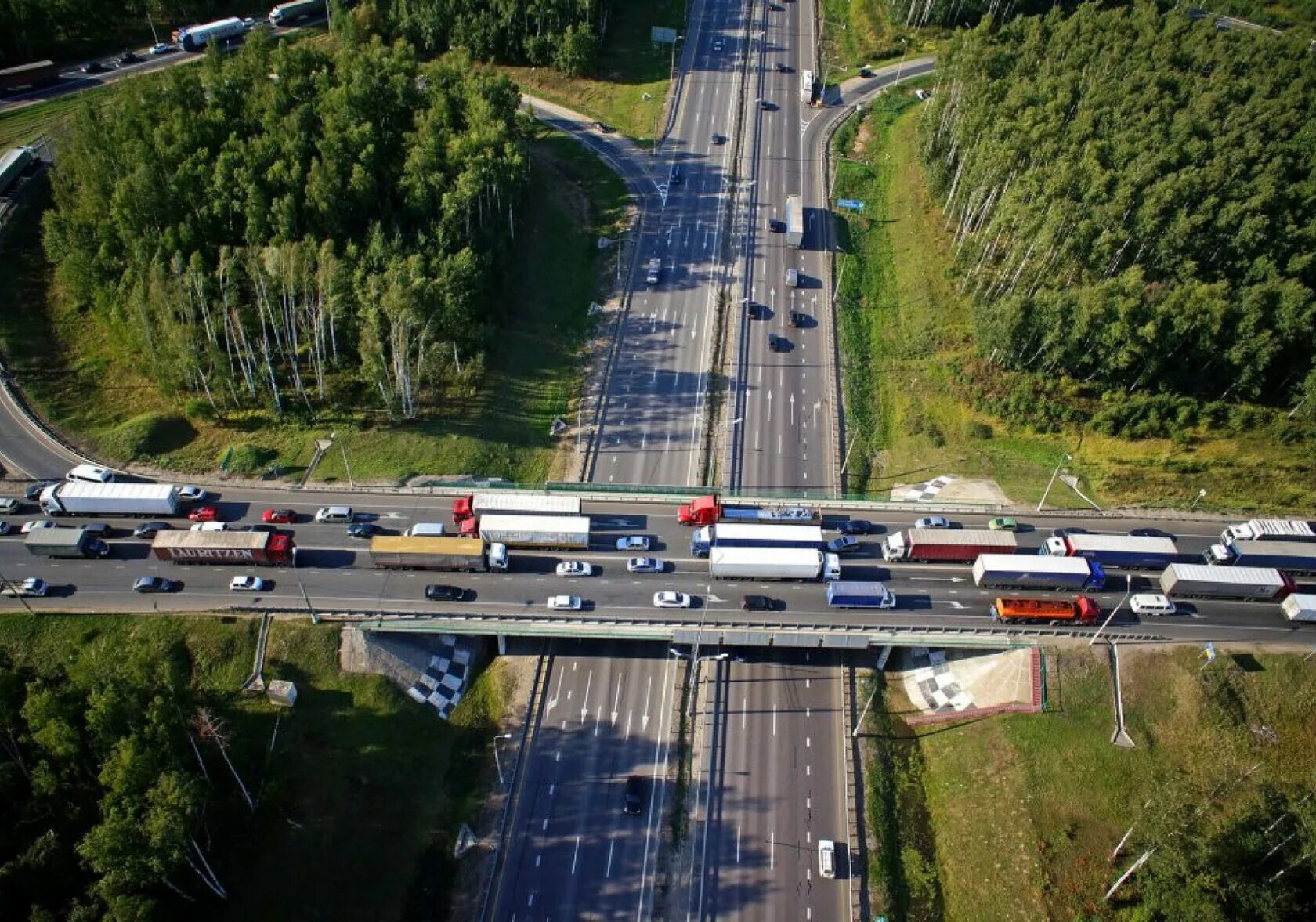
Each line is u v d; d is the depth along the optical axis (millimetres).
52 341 157750
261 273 152000
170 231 155000
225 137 177500
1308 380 158750
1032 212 174875
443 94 196500
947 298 189625
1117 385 167000
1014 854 110562
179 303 146375
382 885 107125
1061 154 190125
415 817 113125
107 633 118000
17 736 98875
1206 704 119312
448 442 154500
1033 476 154625
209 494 139375
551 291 190125
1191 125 190875
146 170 157250
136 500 130750
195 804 93750
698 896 108312
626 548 135125
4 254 167000
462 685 125875
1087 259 177625
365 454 149125
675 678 128500
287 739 113125
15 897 91438
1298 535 139125
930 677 129125
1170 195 172125
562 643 131000
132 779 92375
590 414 167375
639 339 182250
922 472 158500
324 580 127312
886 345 185000
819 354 181375
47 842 90625
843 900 108688
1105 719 119125
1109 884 106625
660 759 120438
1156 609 128250
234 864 103812
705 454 160500
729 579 131500
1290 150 189000
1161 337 160625
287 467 145375
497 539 131750
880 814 116375
